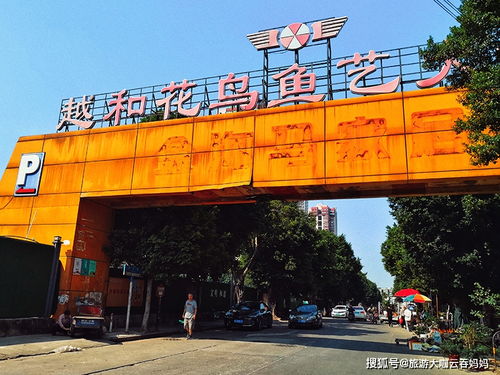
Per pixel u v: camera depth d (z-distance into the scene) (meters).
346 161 13.65
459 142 12.41
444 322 16.09
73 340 13.04
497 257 16.08
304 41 15.55
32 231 17.33
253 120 15.30
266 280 33.97
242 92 15.98
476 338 10.57
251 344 13.87
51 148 18.34
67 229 16.72
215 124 15.87
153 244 16.75
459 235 17.08
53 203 17.44
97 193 16.97
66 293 15.73
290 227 33.28
